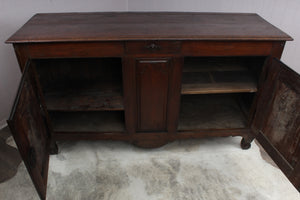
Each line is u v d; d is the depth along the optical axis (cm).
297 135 110
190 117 156
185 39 111
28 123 99
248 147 156
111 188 131
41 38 108
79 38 108
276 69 119
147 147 152
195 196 128
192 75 147
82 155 150
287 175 119
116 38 109
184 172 140
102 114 158
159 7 208
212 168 143
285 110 117
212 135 148
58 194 128
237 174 140
